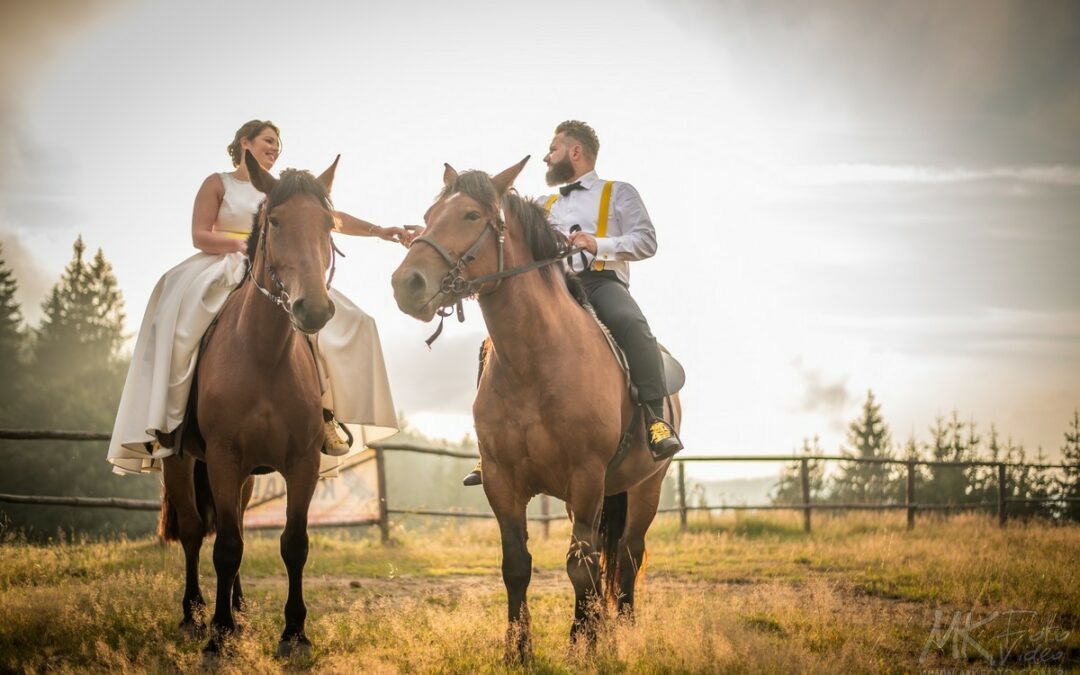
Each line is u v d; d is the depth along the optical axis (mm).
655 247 5836
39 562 8000
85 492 36438
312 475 5414
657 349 5688
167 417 5469
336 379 6047
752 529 14383
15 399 44031
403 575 9078
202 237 5996
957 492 43312
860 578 8359
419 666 4695
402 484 110375
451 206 4730
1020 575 7730
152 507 10117
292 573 5254
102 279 69750
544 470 4961
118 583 6715
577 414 4891
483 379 5211
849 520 15242
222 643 4934
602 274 5914
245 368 5223
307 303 4730
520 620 4793
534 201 5211
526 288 4902
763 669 4438
